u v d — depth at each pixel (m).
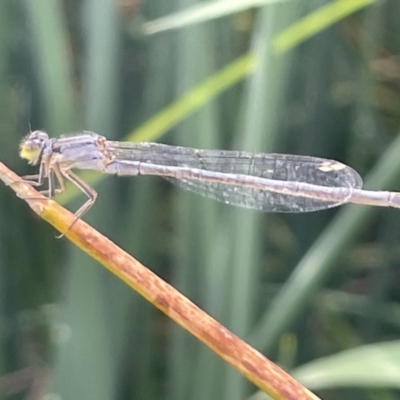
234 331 0.18
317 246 0.18
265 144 0.18
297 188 0.18
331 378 0.17
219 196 0.18
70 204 0.19
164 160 0.18
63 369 0.18
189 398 0.18
